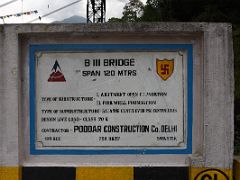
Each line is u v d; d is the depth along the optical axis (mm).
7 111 3361
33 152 3436
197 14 14750
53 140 3430
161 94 3416
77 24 3371
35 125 3430
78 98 3414
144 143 3418
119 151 3420
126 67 3414
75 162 3428
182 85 3418
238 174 3475
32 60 3432
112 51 3414
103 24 3369
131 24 3359
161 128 3416
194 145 3418
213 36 3355
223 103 3355
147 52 3420
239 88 9070
